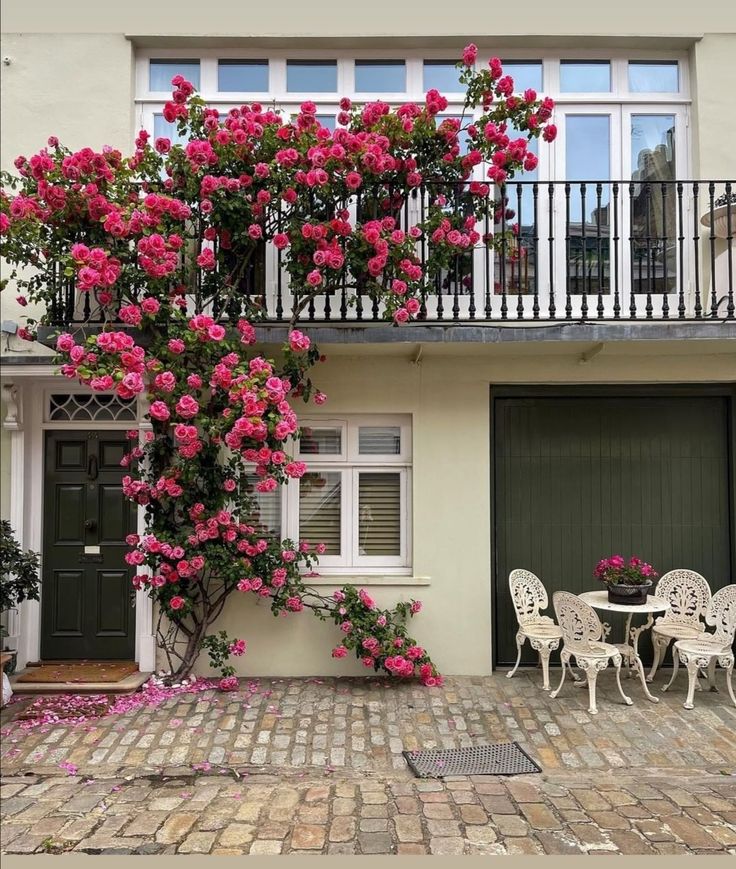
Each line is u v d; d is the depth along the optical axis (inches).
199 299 216.7
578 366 236.2
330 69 251.3
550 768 167.0
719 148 241.6
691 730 187.0
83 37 243.6
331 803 149.9
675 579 230.8
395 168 213.2
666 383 241.3
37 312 245.3
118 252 206.2
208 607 223.3
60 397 245.1
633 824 140.3
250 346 223.0
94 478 243.8
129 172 212.2
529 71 250.5
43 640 241.0
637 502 246.2
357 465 241.0
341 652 218.8
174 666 231.9
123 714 199.8
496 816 143.6
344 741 181.9
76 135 241.9
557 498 246.2
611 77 249.6
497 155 210.2
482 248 242.7
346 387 236.5
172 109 211.9
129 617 241.8
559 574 245.3
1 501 238.7
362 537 242.1
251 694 214.5
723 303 235.9
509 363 236.8
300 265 212.8
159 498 214.4
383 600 233.5
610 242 240.4
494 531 244.8
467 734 185.6
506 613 244.2
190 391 208.8
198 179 209.3
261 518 241.3
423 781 160.6
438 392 237.3
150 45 247.4
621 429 247.4
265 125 211.5
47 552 242.5
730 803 149.4
